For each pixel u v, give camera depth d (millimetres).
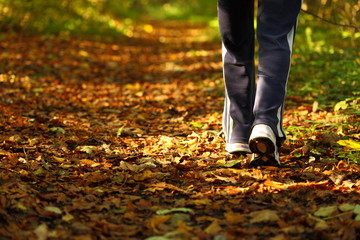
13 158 4559
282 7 4008
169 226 3141
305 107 7094
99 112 7832
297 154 4688
